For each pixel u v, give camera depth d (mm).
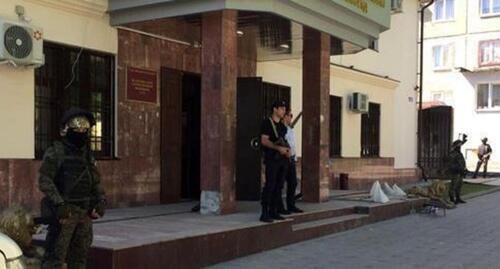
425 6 22312
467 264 8102
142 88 10508
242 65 13078
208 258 7430
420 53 22359
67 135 5281
